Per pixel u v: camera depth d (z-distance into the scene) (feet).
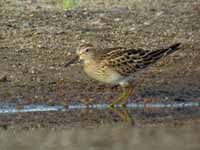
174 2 76.23
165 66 60.23
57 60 61.26
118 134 46.80
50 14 72.02
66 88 55.36
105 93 54.49
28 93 54.34
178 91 55.16
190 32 68.33
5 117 50.11
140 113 51.13
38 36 66.54
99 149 44.16
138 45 64.69
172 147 44.57
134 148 44.42
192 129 48.14
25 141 45.73
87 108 51.98
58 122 49.06
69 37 66.39
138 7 74.54
